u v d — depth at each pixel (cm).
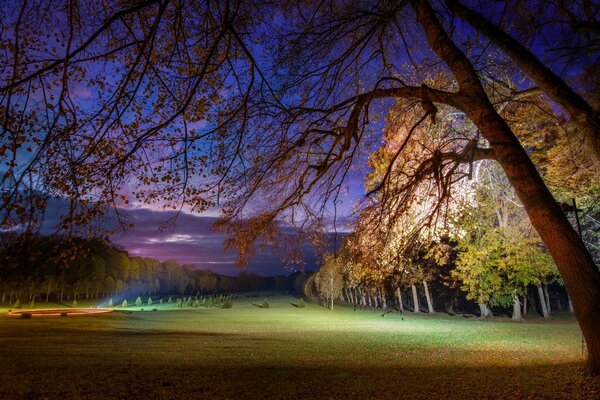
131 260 11000
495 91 1106
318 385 1073
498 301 3603
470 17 848
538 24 688
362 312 5631
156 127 603
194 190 765
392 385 1020
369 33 895
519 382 884
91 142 578
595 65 740
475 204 1570
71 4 510
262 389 1040
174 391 1024
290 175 946
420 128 1132
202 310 6316
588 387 712
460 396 833
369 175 1153
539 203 726
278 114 846
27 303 7750
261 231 901
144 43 537
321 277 5919
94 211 603
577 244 703
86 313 5244
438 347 1967
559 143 1288
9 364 1353
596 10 631
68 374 1205
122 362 1457
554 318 3606
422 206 1077
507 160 761
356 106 914
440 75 1148
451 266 3897
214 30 680
